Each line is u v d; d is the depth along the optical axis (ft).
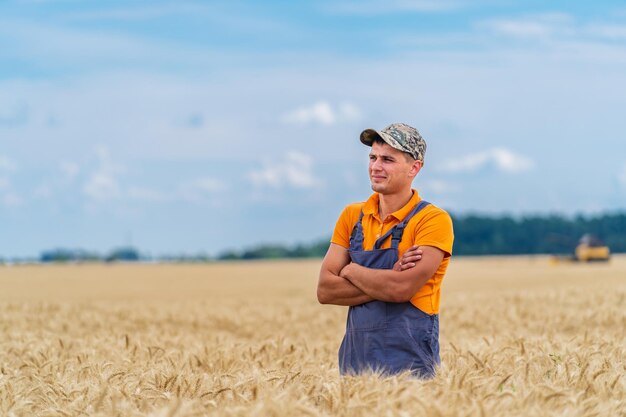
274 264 329.11
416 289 23.44
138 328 63.93
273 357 33.40
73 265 344.69
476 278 158.81
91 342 42.65
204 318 74.33
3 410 23.29
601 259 262.88
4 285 158.81
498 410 19.22
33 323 64.03
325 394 21.44
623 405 20.86
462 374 22.31
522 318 61.36
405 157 23.90
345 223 25.32
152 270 258.57
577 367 25.11
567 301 72.84
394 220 24.25
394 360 23.75
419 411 18.65
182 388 24.47
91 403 22.80
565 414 18.98
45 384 25.99
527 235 506.89
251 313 78.84
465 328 59.06
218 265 324.39
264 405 18.85
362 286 23.72
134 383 25.12
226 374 26.17
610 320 55.26
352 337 24.45
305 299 102.47
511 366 26.61
